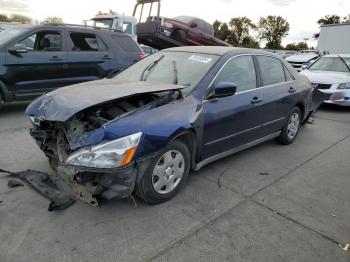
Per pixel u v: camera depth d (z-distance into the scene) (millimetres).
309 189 3902
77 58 7195
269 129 4934
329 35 20094
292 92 5238
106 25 12555
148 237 2814
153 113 3166
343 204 3574
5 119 6312
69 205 3201
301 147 5508
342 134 6473
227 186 3844
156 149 3049
